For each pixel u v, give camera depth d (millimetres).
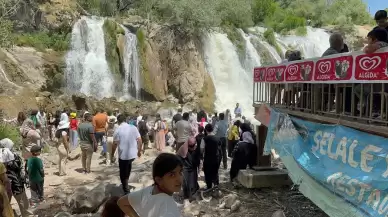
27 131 8969
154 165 3049
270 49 34906
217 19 31438
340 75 5277
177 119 10859
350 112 5688
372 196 4566
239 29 35625
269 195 8266
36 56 23797
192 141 8047
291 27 43438
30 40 24797
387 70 4316
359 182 4758
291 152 6734
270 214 7180
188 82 28484
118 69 26719
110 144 12078
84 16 28641
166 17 31281
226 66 31328
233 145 12102
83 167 10852
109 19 27547
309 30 43688
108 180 9836
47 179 10172
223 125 11242
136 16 31609
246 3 37688
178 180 3035
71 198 7805
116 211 3170
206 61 30812
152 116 18969
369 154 4715
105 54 26531
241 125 9461
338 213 5168
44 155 13188
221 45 31828
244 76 31906
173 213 2957
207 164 8656
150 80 27594
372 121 4840
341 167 5234
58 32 26625
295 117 7047
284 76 7477
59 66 24578
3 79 20703
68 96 22906
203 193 8469
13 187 6664
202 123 13992
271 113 8117
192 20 29906
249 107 29641
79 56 25812
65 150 10719
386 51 4336
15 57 22750
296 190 8516
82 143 10703
